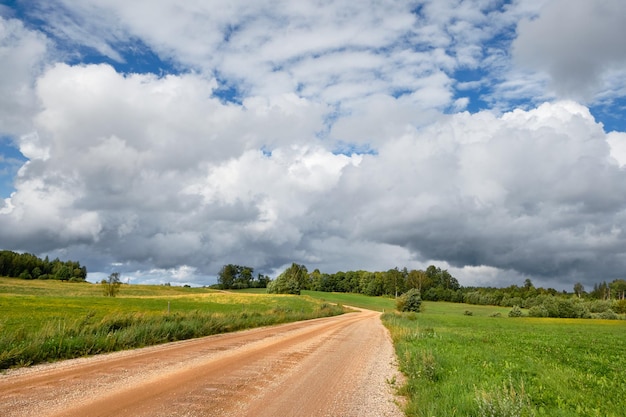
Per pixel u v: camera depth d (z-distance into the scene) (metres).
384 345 22.89
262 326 35.12
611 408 8.82
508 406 7.06
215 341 20.95
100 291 104.25
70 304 47.03
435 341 23.47
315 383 10.94
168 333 20.73
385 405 9.00
